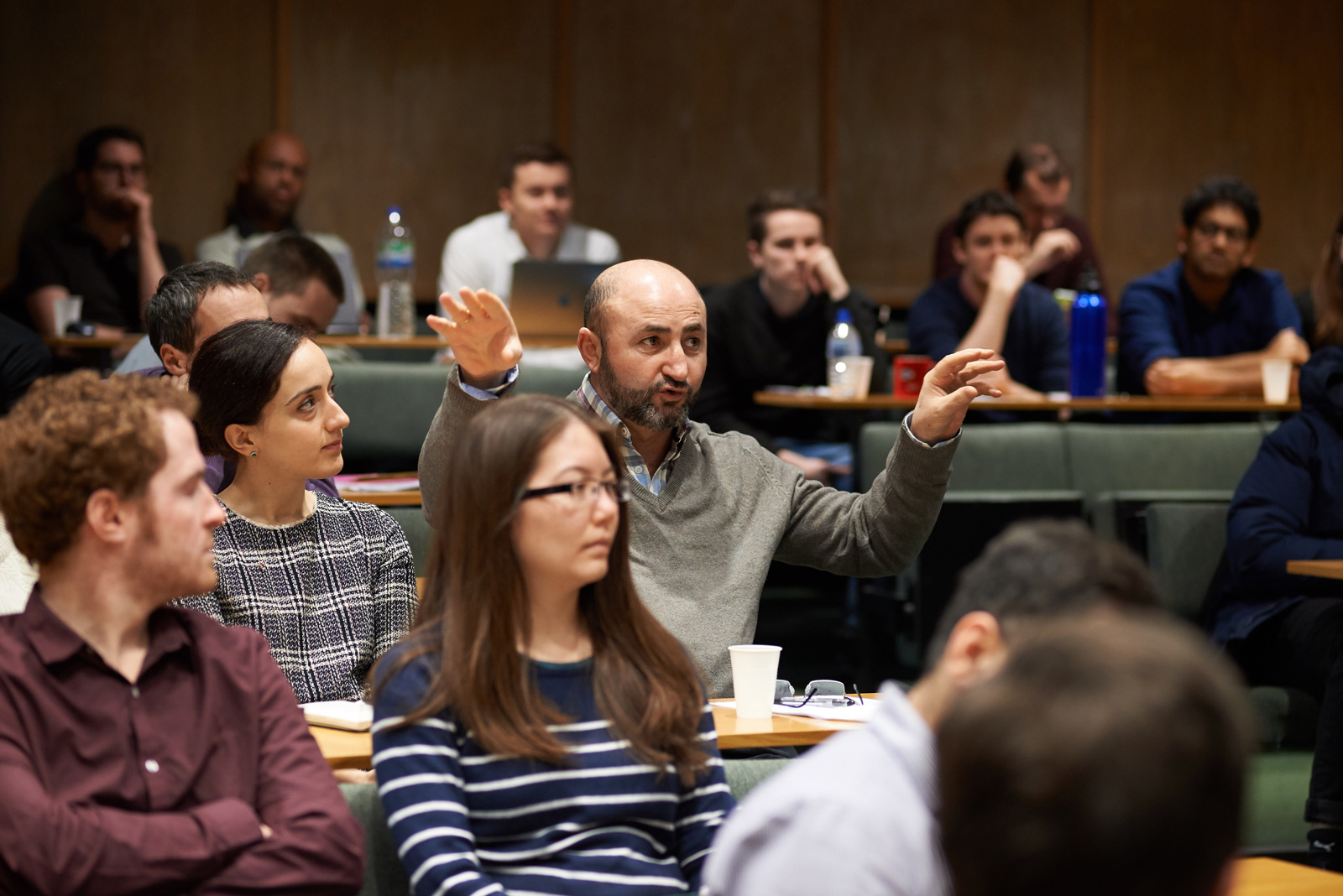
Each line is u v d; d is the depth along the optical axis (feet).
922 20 34.60
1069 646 3.64
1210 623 17.80
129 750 7.32
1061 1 35.01
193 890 7.01
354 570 10.66
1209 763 3.38
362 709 9.17
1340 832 14.14
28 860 6.72
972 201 24.63
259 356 10.25
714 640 11.61
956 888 3.57
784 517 12.25
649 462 12.13
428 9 32.35
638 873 7.73
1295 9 35.91
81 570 7.36
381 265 28.48
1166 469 20.94
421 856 7.30
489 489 7.91
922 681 5.51
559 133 33.12
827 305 24.86
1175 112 35.60
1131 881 3.34
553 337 24.00
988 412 23.41
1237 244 23.89
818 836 4.96
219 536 10.18
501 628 7.84
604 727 7.98
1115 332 31.12
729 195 34.04
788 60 34.14
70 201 30.35
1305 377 17.43
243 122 31.48
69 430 7.17
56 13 30.22
